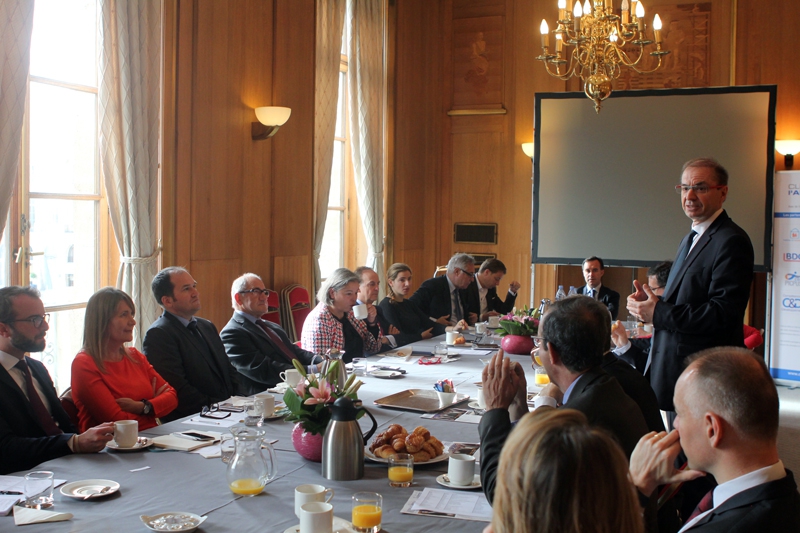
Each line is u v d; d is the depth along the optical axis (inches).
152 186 179.8
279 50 237.1
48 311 165.3
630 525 37.2
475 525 69.4
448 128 356.2
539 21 340.5
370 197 299.9
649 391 89.2
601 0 192.7
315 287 265.3
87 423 114.5
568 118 302.0
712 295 119.5
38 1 160.9
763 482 53.2
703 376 55.6
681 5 320.8
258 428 93.0
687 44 320.5
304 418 87.2
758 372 54.2
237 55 215.5
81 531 67.1
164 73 185.2
